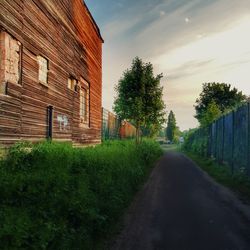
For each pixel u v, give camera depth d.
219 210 8.08
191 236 6.03
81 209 6.17
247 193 10.50
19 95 8.52
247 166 13.16
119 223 7.07
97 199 7.25
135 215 7.71
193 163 23.42
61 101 12.39
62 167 7.99
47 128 10.78
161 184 12.62
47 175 6.77
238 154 14.81
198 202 9.09
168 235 6.11
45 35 10.62
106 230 6.43
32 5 9.49
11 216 4.67
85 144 16.69
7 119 7.75
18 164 7.29
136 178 12.48
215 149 22.17
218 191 10.96
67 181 6.96
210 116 30.84
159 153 34.16
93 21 18.27
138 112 25.64
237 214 7.66
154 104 26.28
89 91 17.97
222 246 5.45
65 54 13.05
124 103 26.39
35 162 7.80
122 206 8.31
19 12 8.55
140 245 5.65
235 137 15.55
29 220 4.80
